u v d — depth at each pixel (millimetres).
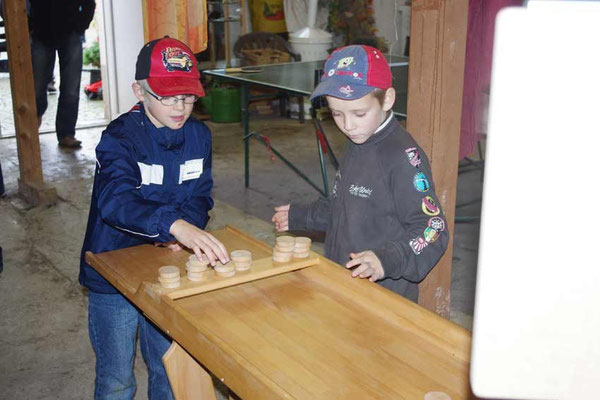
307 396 1104
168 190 1885
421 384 1146
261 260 1611
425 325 1312
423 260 1665
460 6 2002
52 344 2902
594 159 477
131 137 1785
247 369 1122
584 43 469
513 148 485
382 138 1777
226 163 5863
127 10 7004
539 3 471
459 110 2113
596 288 494
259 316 1392
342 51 1717
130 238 1882
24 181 4859
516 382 525
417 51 2059
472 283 3490
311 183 4656
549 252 496
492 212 499
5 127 6977
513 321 514
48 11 5898
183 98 1760
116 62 7160
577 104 474
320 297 1482
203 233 1538
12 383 2598
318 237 4125
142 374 2678
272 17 7672
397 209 1757
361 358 1227
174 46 1779
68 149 6297
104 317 1909
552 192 486
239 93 7297
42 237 4156
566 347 512
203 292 1482
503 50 476
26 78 4672
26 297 3338
